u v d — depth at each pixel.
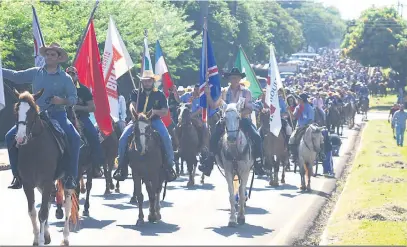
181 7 70.50
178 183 25.61
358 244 14.80
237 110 16.91
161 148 17.19
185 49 57.47
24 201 20.27
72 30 42.00
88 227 16.72
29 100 13.32
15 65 36.59
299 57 180.50
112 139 21.75
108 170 22.03
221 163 17.61
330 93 52.16
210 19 75.56
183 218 18.33
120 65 24.33
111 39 23.62
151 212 17.45
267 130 24.89
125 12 48.16
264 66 84.50
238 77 17.75
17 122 13.17
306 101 24.97
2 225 16.67
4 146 35.91
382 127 59.94
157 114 17.11
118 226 16.95
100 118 19.08
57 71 14.34
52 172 13.91
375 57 106.75
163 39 54.03
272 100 24.17
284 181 26.36
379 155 35.88
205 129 24.80
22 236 15.36
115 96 23.17
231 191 17.41
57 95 14.30
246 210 19.97
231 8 84.69
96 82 19.02
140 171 16.91
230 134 16.73
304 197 22.89
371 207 19.12
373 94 110.62
